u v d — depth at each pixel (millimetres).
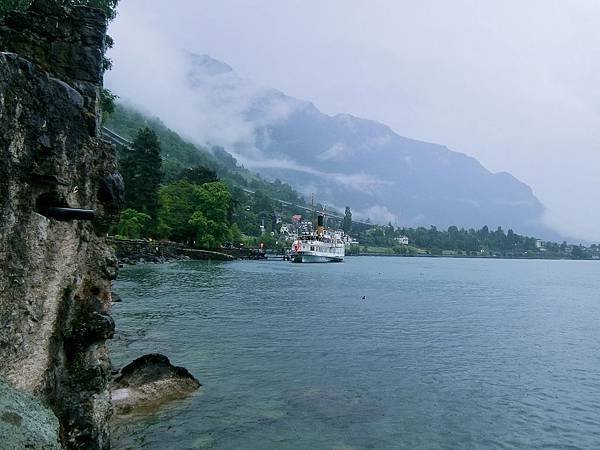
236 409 13930
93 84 8344
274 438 12227
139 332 24047
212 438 11898
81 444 7578
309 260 138250
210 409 13727
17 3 22219
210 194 112375
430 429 13664
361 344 24750
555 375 20438
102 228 8703
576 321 38969
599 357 24469
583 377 20203
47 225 6883
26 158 6266
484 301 53719
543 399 16984
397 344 25406
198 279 58375
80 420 7582
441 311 41562
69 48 8047
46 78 6711
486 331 31750
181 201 112562
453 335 29391
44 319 6840
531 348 26453
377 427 13516
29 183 6406
